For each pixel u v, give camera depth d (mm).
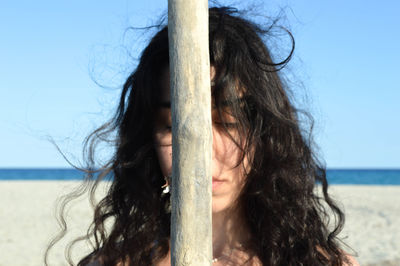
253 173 1784
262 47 1852
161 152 1751
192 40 1167
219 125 1659
